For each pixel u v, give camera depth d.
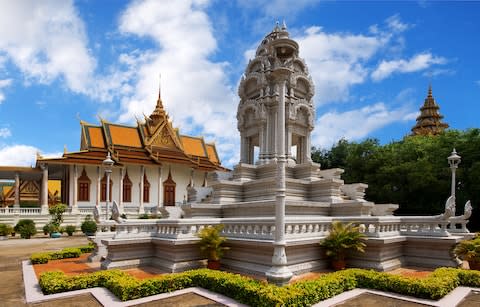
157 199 58.00
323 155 56.91
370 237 14.66
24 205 65.94
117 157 52.84
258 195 20.88
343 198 22.06
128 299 10.34
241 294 10.05
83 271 15.11
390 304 9.91
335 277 11.20
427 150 41.75
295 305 9.14
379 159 42.19
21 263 17.89
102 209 50.16
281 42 12.48
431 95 77.00
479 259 13.96
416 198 40.34
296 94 24.98
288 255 13.36
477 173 33.19
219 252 14.24
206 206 19.77
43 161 47.34
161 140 59.19
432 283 10.58
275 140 23.41
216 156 72.44
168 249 14.78
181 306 9.77
